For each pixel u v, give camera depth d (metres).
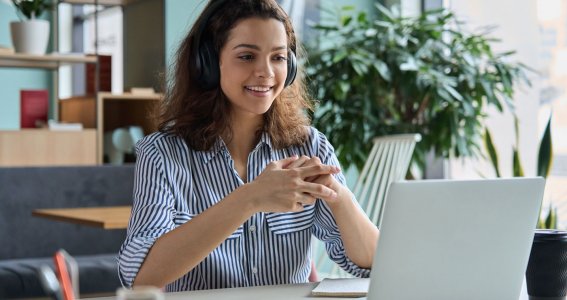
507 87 4.43
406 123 4.54
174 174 1.75
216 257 1.74
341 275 4.58
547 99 4.63
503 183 1.36
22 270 3.68
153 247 1.60
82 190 4.30
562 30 4.52
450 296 1.38
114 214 3.39
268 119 1.84
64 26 6.27
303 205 1.71
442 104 4.57
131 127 4.56
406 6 5.31
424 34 4.54
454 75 4.51
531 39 4.70
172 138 1.80
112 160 4.62
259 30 1.70
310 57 4.61
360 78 4.50
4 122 6.68
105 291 3.83
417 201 1.29
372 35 4.59
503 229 1.39
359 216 1.74
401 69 4.31
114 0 4.65
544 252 1.54
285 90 1.90
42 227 4.23
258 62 1.70
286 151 1.89
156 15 4.54
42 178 4.22
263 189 1.54
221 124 1.80
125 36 4.80
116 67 6.15
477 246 1.37
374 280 1.32
